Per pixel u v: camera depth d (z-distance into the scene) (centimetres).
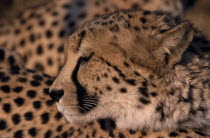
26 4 1672
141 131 1037
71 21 1492
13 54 1298
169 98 984
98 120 1072
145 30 1002
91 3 1521
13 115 1123
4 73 1170
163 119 998
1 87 1142
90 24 1040
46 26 1494
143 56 988
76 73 1023
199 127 1015
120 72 993
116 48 999
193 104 988
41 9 1545
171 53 978
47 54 1467
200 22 1577
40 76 1178
